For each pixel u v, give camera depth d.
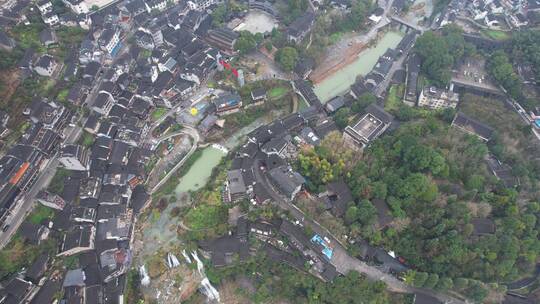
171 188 153.38
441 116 166.38
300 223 136.25
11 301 118.06
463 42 195.62
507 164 145.62
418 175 128.25
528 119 171.75
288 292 128.38
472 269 119.69
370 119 158.50
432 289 123.44
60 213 138.12
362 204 129.00
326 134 158.88
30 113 155.62
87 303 121.31
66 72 171.62
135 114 167.62
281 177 140.12
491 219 127.50
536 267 128.88
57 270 128.50
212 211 142.62
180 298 128.50
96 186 143.62
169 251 137.00
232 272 133.12
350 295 122.00
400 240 125.56
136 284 131.12
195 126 169.38
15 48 170.38
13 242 130.25
